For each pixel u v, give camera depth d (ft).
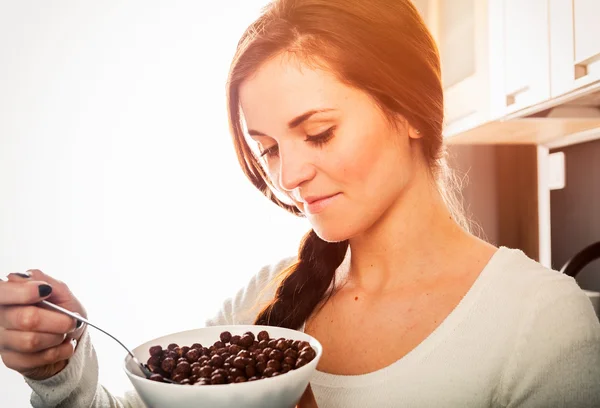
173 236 6.20
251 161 2.51
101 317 6.10
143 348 1.83
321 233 2.05
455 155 6.83
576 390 1.83
